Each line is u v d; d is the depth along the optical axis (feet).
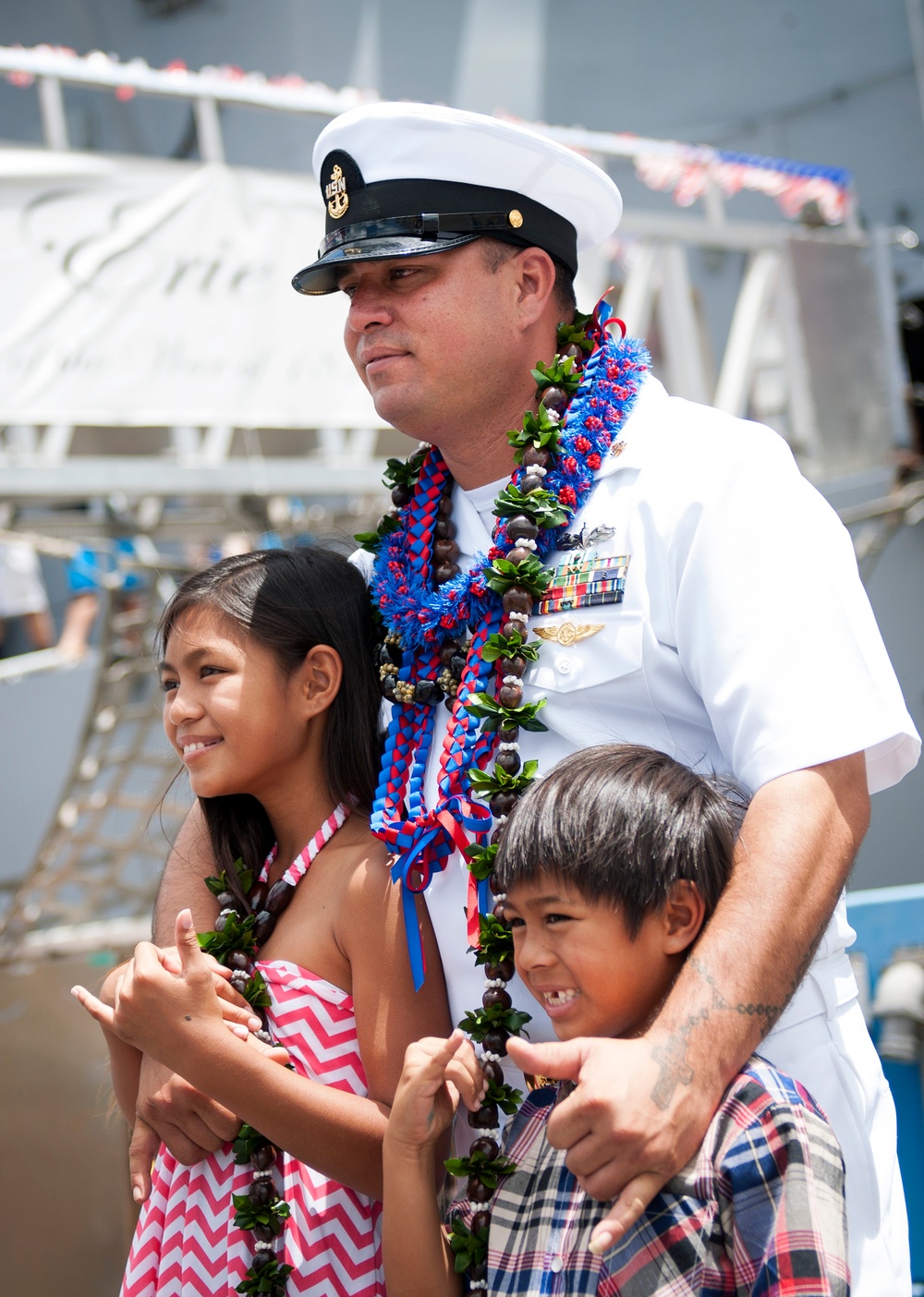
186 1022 6.30
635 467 6.83
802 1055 6.23
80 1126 23.12
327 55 35.09
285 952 7.13
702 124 34.50
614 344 7.35
